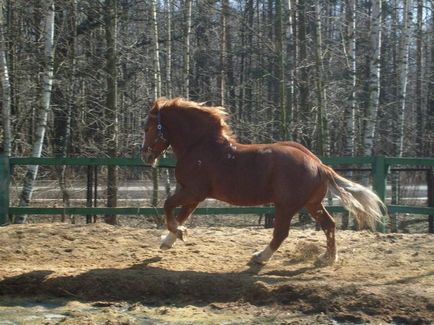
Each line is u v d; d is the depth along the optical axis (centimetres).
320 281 725
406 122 2503
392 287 696
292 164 761
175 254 853
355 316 651
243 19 1941
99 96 1748
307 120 1838
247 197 772
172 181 1742
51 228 975
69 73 1595
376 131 2075
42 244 894
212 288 720
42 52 1577
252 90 2544
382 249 891
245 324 637
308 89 1830
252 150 775
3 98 1350
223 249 885
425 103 3061
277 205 769
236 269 790
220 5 2202
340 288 691
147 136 808
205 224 1452
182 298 716
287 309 676
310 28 2117
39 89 1527
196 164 779
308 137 1795
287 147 781
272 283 722
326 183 783
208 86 2194
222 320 649
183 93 1872
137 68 1856
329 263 811
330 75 2055
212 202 1363
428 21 2758
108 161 1079
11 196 1405
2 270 764
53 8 1373
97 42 1778
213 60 2523
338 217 1653
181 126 791
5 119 1345
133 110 1750
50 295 728
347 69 1891
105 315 656
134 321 646
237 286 720
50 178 1591
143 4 1908
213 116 791
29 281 738
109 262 820
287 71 1883
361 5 2542
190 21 1906
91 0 1617
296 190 759
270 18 2544
